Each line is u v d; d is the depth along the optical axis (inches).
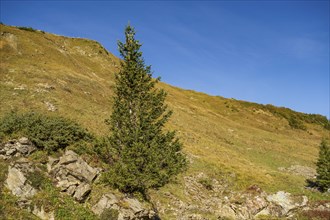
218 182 1407.5
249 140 2655.0
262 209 1230.9
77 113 1614.2
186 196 1190.9
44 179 674.8
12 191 623.5
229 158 1882.4
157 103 818.8
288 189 1444.4
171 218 985.5
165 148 805.2
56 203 636.1
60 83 2062.0
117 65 3661.4
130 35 848.9
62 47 3270.2
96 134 1302.9
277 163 2140.7
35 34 3105.3
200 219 1042.1
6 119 800.3
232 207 1191.6
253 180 1499.8
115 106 823.7
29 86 1802.4
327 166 1606.8
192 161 1557.6
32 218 590.2
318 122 4097.0
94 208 677.3
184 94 4146.2
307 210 1266.0
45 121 818.8
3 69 1971.0
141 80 830.5
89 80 2488.9
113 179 717.3
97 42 3927.2
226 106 3912.4
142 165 741.9
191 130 2343.8
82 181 710.5
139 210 699.4
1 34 2583.7
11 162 681.0
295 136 3346.5
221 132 2637.8
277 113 4005.9
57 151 778.8
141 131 773.9
